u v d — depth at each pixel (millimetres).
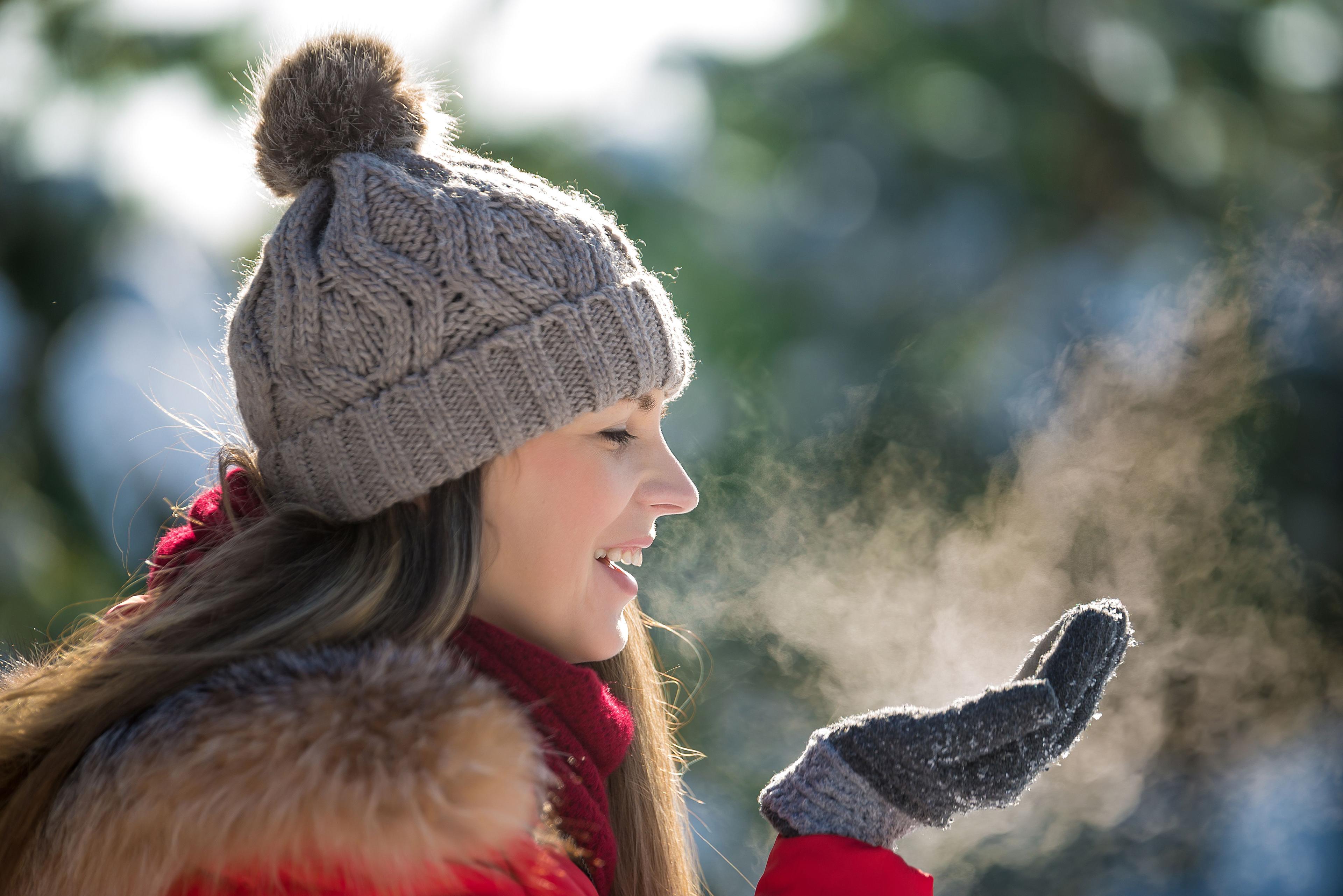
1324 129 5441
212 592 932
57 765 829
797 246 5707
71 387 3756
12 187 3896
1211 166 5637
